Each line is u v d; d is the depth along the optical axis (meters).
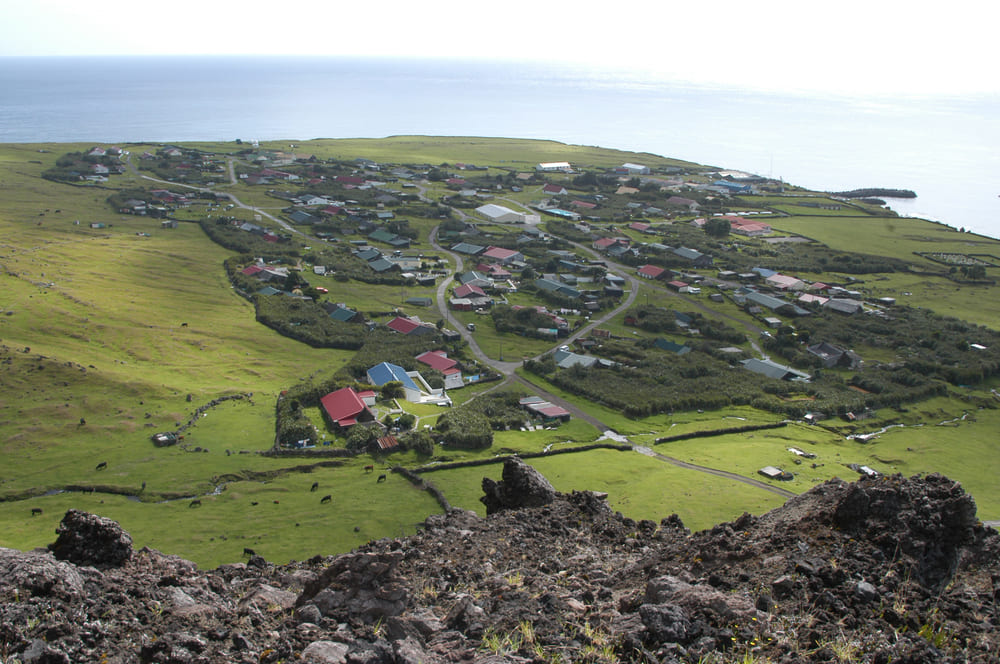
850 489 15.56
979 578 14.50
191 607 12.82
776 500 54.53
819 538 15.10
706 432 71.69
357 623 12.73
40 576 12.28
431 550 18.53
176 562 16.17
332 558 19.50
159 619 12.37
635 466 61.69
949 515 14.83
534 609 13.53
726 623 12.08
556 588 15.17
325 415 71.69
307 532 49.09
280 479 58.44
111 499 54.16
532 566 17.69
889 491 15.40
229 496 55.03
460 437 66.12
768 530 16.55
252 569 17.83
